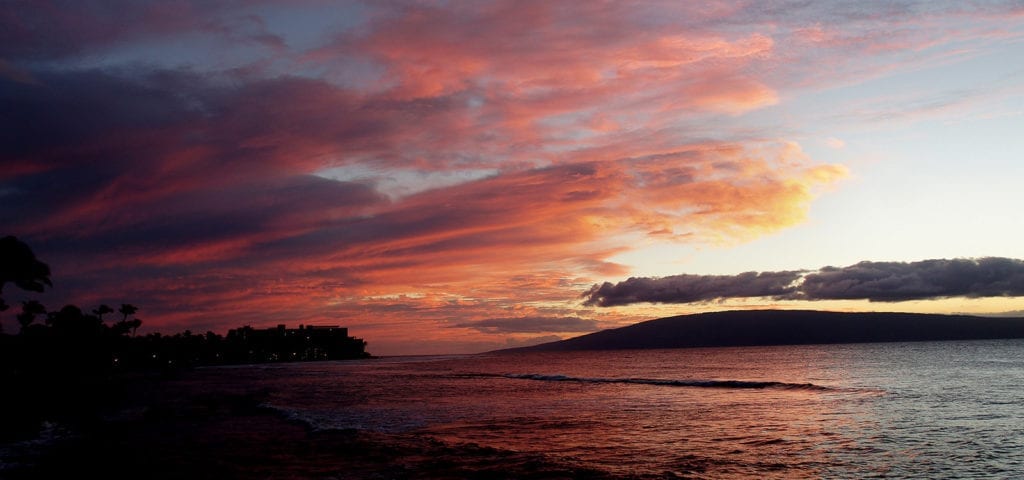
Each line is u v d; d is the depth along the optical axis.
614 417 36.31
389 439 27.44
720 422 33.31
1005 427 29.72
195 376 131.50
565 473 20.12
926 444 25.30
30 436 32.59
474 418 36.41
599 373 96.88
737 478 19.59
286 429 31.98
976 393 48.03
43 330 89.50
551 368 126.12
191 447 26.83
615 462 22.00
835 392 52.16
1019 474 19.83
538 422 34.06
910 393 49.09
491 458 22.48
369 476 19.70
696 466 21.39
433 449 24.48
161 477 20.69
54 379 79.81
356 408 43.81
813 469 20.91
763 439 27.16
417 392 61.75
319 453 24.08
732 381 63.41
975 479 19.30
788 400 45.53
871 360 118.19
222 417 39.25
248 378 114.12
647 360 159.25
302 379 103.69
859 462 21.95
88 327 105.12
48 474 22.14
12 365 75.12
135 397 63.31
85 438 31.30
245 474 20.56
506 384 74.94
